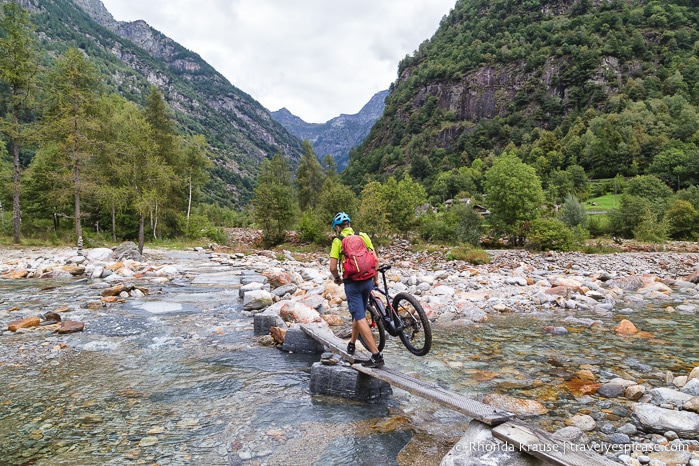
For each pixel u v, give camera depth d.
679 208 54.38
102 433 4.54
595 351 7.93
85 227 42.41
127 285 13.03
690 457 3.93
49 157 36.75
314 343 7.64
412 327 5.90
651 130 129.12
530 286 16.72
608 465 3.08
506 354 7.72
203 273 19.28
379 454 4.13
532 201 44.75
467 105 195.25
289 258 30.92
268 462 3.98
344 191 47.12
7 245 28.33
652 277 17.64
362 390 5.65
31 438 4.41
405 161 186.12
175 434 4.54
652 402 5.45
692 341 8.69
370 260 5.64
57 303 11.34
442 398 4.35
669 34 178.38
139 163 26.41
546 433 3.63
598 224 59.25
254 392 5.80
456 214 51.00
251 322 9.84
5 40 27.28
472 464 3.39
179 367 6.78
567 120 160.75
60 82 28.92
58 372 6.45
